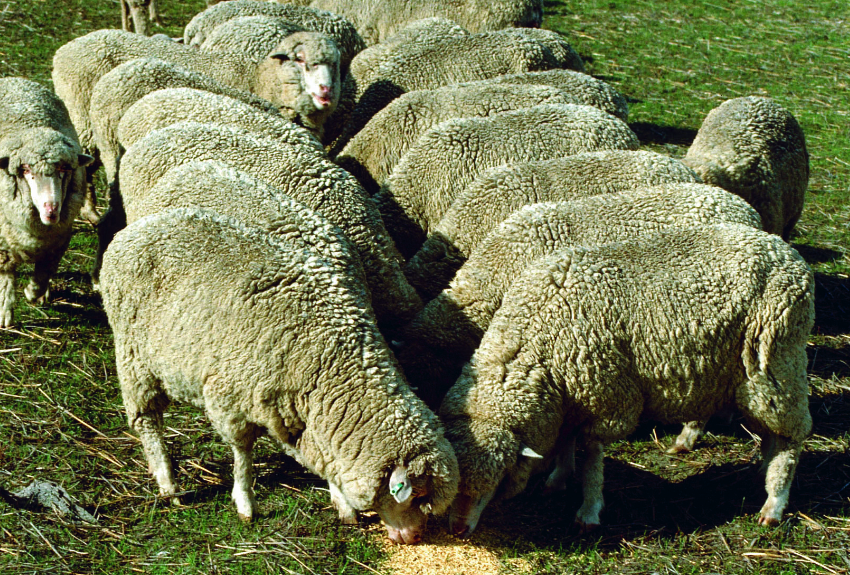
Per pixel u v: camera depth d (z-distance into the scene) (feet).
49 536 18.33
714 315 18.88
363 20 43.57
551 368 19.15
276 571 17.74
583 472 19.98
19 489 19.47
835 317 29.01
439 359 21.63
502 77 30.68
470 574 17.92
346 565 17.97
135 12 45.32
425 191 26.61
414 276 24.62
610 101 31.04
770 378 19.15
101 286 19.07
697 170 27.99
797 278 19.02
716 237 19.62
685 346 18.90
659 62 52.90
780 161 29.07
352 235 22.77
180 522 19.06
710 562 18.66
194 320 17.78
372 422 17.51
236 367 17.56
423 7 42.29
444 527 19.36
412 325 22.25
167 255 18.25
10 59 43.78
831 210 36.32
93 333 25.68
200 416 22.63
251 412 17.88
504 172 24.73
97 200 33.19
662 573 18.25
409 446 17.43
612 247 19.67
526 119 27.17
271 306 17.65
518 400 18.95
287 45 31.89
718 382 19.42
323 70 31.30
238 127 24.03
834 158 40.96
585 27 58.23
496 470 18.62
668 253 19.42
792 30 59.82
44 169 23.71
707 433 23.57
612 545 19.16
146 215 21.09
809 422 19.70
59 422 21.84
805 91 49.44
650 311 18.92
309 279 18.13
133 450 21.24
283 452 21.59
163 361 18.31
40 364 23.97
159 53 31.99
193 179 21.18
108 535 18.53
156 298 18.20
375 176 28.91
